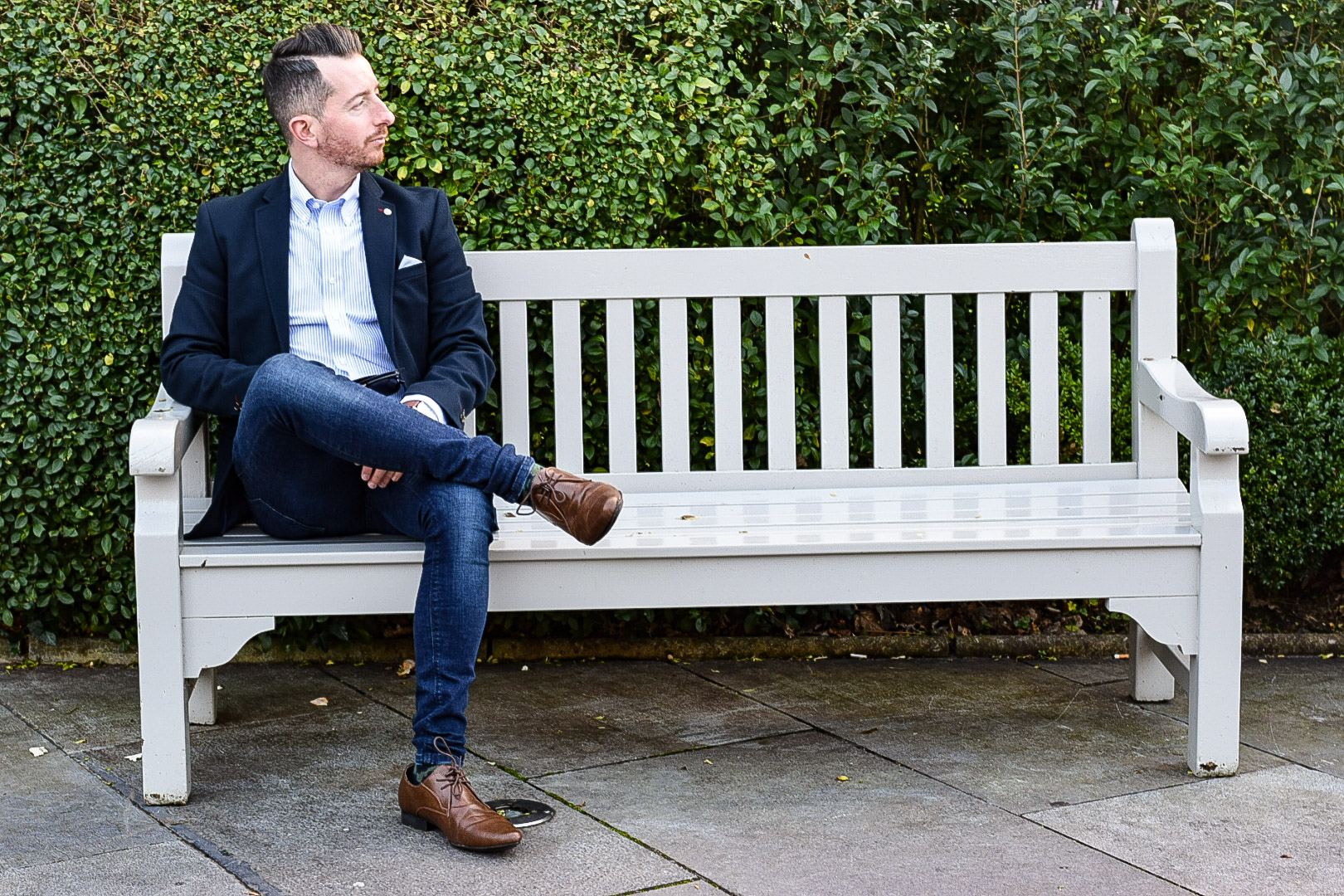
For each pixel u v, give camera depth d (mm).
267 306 2607
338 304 2656
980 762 2672
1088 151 3572
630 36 3299
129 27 3076
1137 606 2518
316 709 3021
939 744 2781
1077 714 2979
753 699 3104
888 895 2059
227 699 3098
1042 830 2318
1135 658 3051
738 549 2445
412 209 2719
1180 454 3645
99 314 3143
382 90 3156
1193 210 3570
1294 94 3467
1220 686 2539
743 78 3301
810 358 3422
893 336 3098
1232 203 3439
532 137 3168
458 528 2273
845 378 3109
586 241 3229
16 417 3150
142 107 3066
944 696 3123
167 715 2402
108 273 3127
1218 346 3615
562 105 3160
